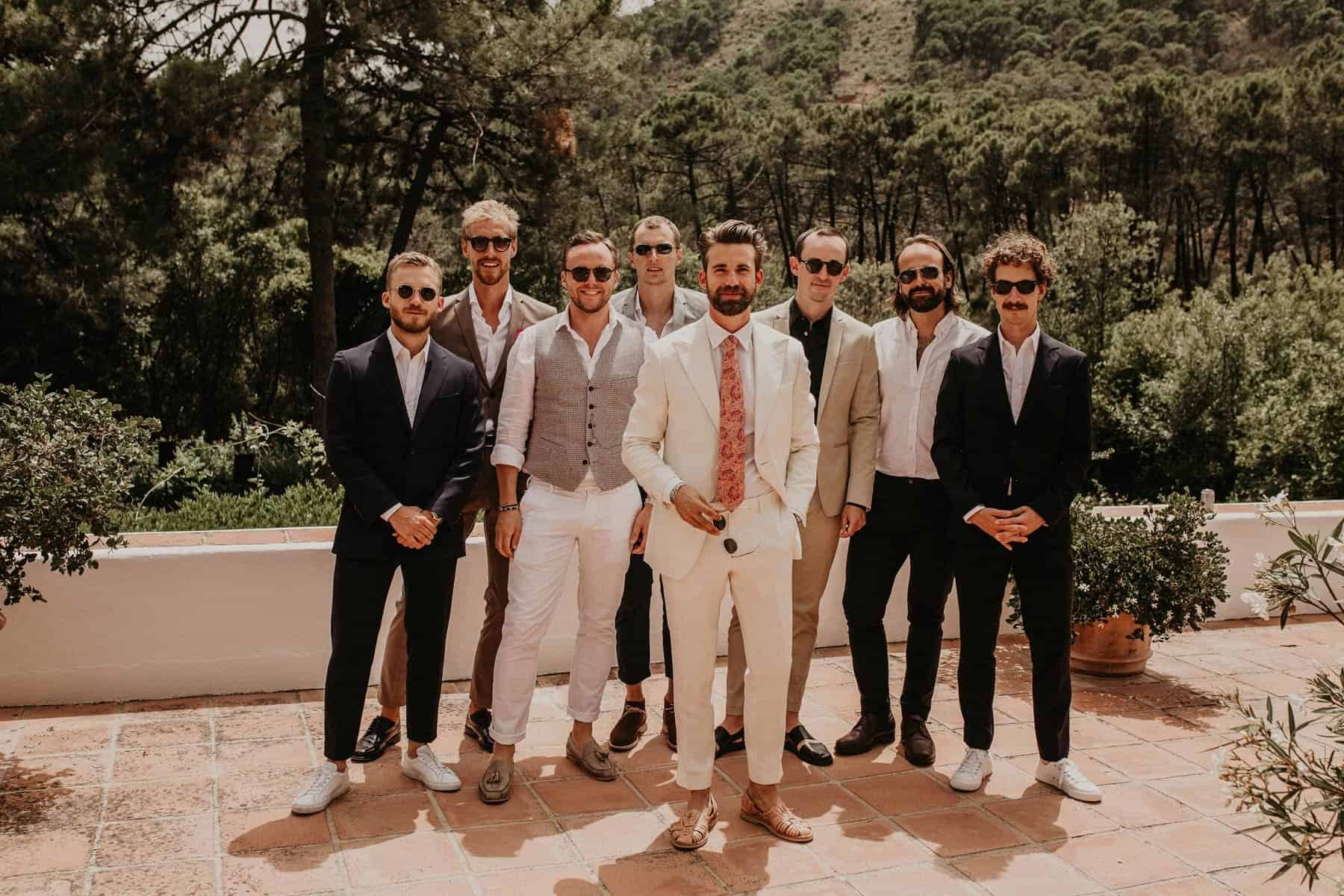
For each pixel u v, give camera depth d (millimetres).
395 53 16641
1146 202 40250
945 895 2930
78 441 3621
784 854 3156
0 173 13664
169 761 3656
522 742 4027
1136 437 21969
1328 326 20359
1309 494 16422
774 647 3199
